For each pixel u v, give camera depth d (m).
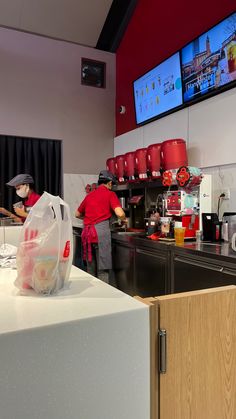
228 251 2.10
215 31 2.92
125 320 0.79
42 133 4.48
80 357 0.73
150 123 4.08
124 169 3.96
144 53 4.27
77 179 4.71
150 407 0.83
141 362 0.81
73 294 0.95
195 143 3.32
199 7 3.33
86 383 0.74
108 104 4.97
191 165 3.38
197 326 0.89
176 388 0.86
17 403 0.67
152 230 2.95
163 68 3.68
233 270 1.88
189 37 3.47
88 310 0.80
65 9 4.13
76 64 4.71
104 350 0.76
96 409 0.75
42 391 0.69
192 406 0.89
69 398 0.72
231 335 0.95
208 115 3.14
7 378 0.66
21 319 0.74
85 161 4.78
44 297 0.92
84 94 4.78
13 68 4.30
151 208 3.42
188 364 0.88
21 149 4.41
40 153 4.54
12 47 4.29
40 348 0.69
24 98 4.37
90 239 3.07
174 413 0.86
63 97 4.62
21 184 3.18
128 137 4.59
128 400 0.79
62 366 0.71
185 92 3.37
